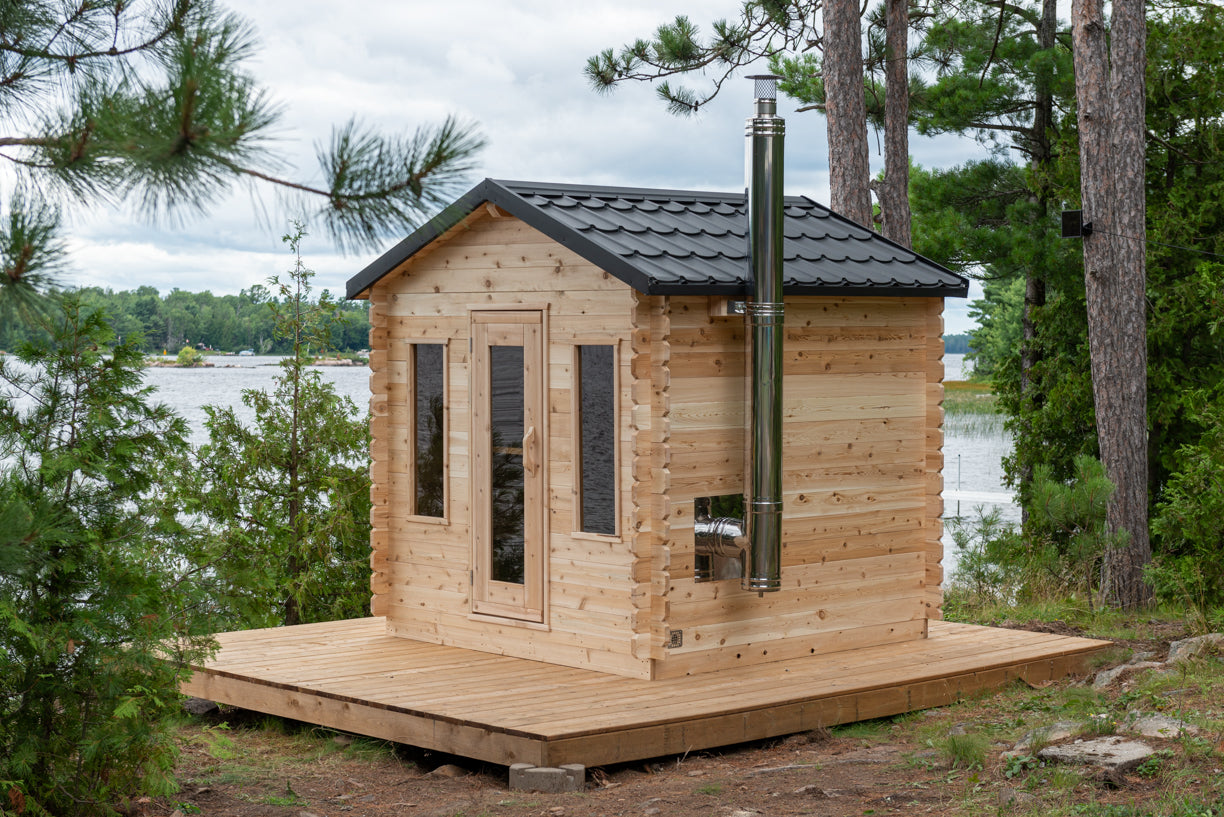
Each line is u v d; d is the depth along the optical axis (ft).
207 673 32.37
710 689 29.63
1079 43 49.90
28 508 19.54
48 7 17.07
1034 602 49.47
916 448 35.86
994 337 224.53
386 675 31.53
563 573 32.58
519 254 33.27
